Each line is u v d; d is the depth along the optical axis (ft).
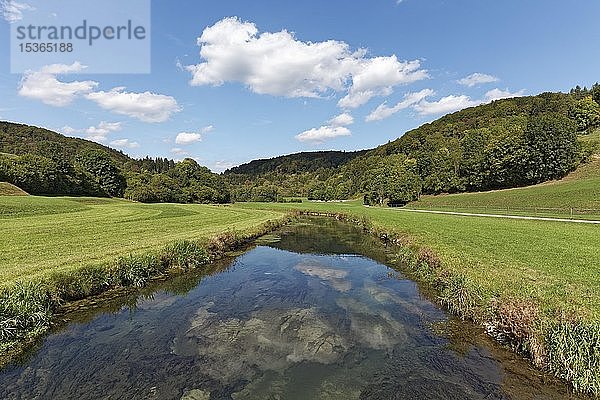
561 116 253.85
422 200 290.56
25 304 35.63
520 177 255.91
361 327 39.06
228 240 87.76
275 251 90.79
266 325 40.04
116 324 39.96
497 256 58.80
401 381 27.71
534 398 24.49
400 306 45.62
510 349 31.60
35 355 32.12
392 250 88.07
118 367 30.09
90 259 54.95
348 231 134.41
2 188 183.93
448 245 71.00
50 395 25.82
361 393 26.35
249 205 299.58
